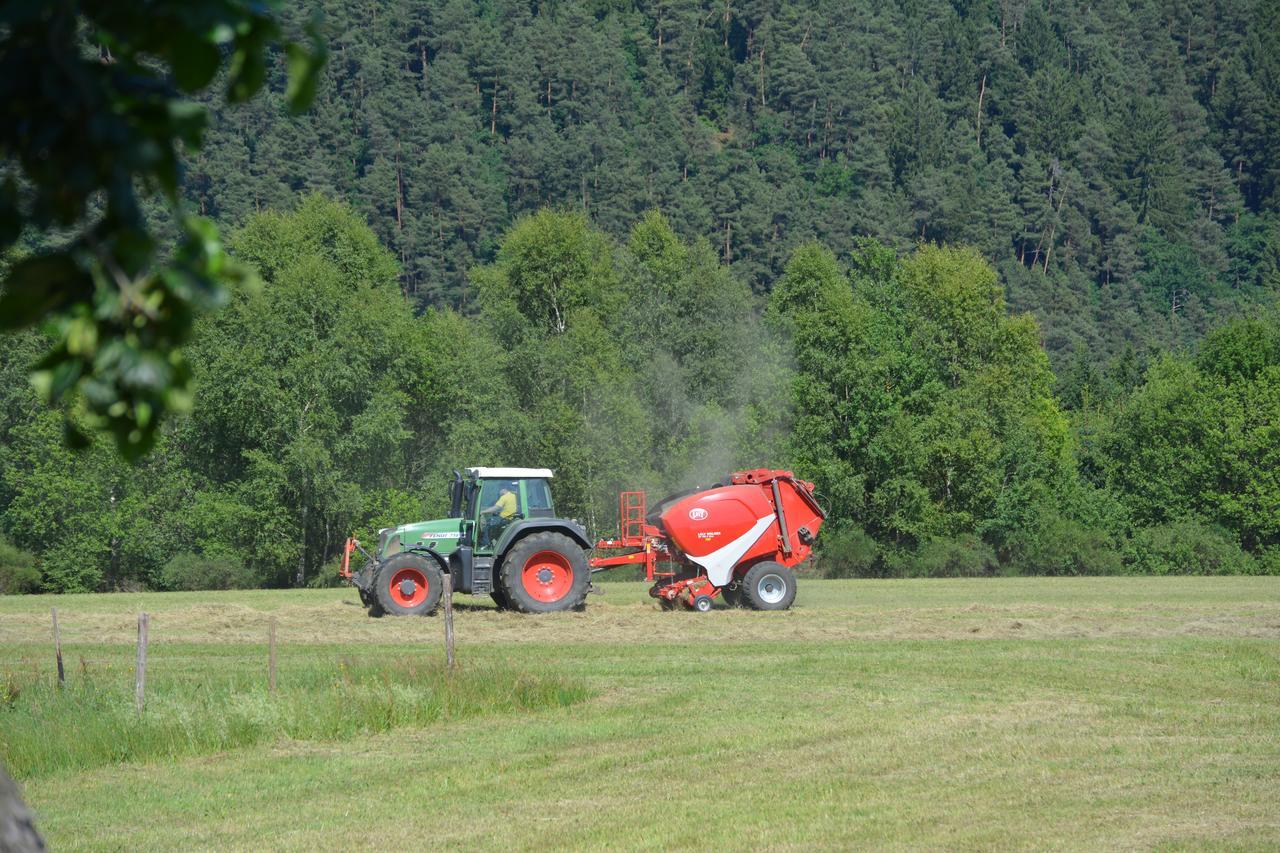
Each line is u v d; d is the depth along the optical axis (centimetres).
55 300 845
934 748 3934
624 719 4453
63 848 3025
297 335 17075
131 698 4475
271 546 16200
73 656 6153
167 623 7712
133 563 16875
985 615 7856
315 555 17112
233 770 3819
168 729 4112
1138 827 3038
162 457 17088
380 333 17562
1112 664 5691
